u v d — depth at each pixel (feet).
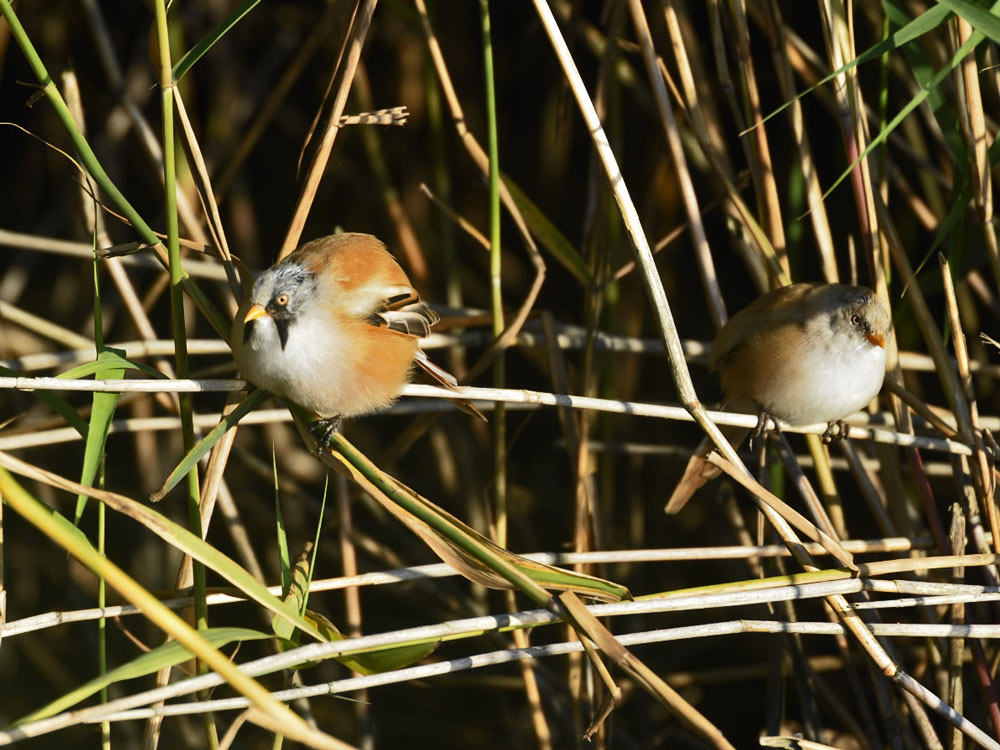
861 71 39.14
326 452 24.04
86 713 18.60
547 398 25.17
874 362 27.45
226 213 49.42
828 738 33.86
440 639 22.26
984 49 28.27
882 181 30.71
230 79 49.39
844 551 23.97
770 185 30.63
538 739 32.09
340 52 25.12
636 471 42.34
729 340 29.27
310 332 23.27
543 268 31.86
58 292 52.80
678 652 41.52
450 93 31.40
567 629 33.99
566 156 52.39
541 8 22.67
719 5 31.40
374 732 39.47
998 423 32.30
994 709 28.78
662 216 47.65
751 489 23.49
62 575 44.01
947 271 27.09
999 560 25.36
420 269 42.86
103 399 22.15
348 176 50.39
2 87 51.16
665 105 29.17
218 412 49.42
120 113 48.39
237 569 20.01
